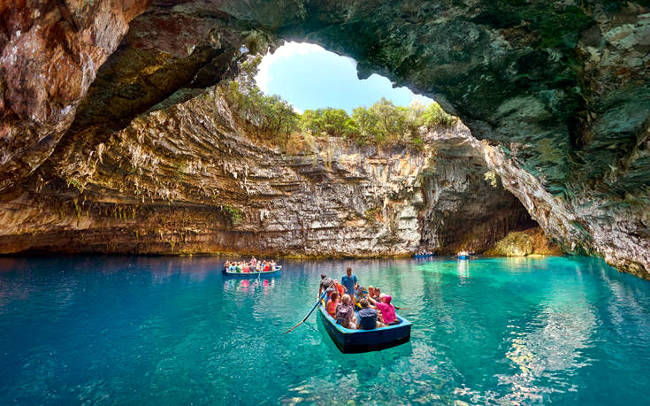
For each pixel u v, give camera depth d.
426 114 26.98
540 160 8.66
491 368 5.50
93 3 3.17
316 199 29.30
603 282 13.46
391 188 28.81
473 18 4.91
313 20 5.00
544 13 4.59
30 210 16.78
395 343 6.37
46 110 3.35
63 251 25.00
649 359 5.63
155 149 18.94
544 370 5.34
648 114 5.67
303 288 13.91
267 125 25.39
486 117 7.22
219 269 20.12
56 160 11.72
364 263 25.50
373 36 5.42
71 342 6.88
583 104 6.21
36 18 2.80
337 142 28.25
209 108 19.70
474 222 33.66
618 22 4.21
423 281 15.55
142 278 15.94
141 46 5.41
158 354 6.25
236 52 6.59
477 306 10.17
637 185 7.62
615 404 4.27
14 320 8.39
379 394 4.68
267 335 7.41
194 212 26.97
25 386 4.88
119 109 7.76
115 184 18.92
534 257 27.00
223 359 6.01
